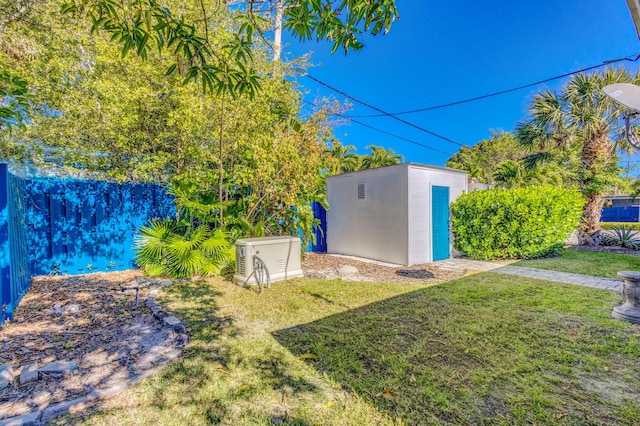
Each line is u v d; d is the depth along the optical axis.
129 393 2.17
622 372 2.41
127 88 4.91
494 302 4.19
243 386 2.26
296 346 2.91
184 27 2.00
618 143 9.27
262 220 6.74
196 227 6.40
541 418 1.91
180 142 5.88
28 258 4.98
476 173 20.53
